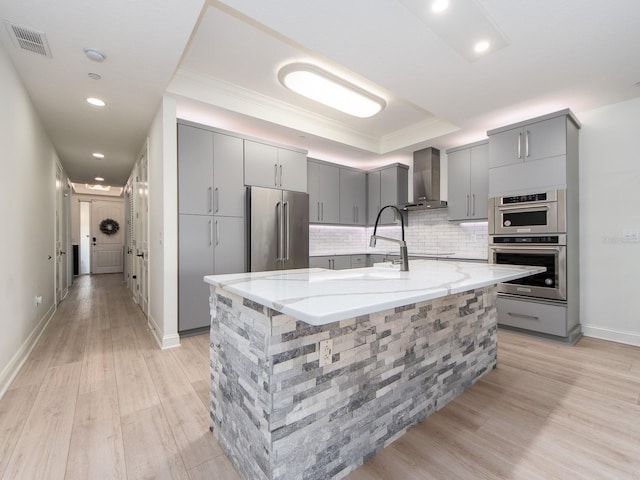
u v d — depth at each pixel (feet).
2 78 6.84
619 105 10.09
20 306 8.25
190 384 7.20
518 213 10.89
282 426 3.84
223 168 11.33
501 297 11.28
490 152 11.58
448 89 9.23
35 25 6.16
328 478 4.33
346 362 4.57
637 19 6.25
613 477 4.39
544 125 10.28
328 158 17.33
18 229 8.12
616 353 9.12
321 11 6.10
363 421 4.79
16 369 7.72
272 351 3.75
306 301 3.40
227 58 8.98
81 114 10.57
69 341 10.16
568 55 7.52
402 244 6.49
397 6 6.00
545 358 8.76
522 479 4.36
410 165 17.53
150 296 12.17
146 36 6.57
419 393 5.80
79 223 29.78
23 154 8.53
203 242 10.82
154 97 9.43
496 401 6.50
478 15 6.17
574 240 10.46
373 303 3.31
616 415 5.94
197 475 4.48
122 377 7.52
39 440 5.15
